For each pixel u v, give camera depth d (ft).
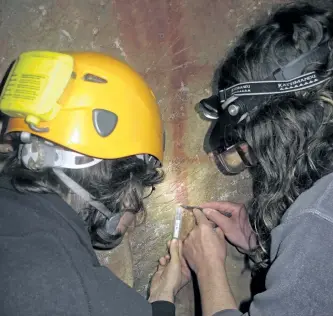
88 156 3.53
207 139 5.40
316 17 3.09
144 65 5.48
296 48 3.03
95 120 3.56
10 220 3.09
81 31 5.47
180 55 5.50
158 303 4.25
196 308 5.22
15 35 5.42
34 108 3.24
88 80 3.65
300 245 2.73
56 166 3.43
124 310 3.12
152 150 3.97
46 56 3.35
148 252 5.35
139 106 3.87
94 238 3.81
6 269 2.85
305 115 2.99
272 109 3.10
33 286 2.81
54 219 3.20
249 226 4.80
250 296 5.28
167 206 5.36
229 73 3.45
